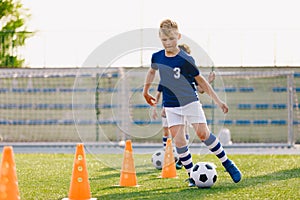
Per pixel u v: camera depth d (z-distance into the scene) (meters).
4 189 7.26
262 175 11.04
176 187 9.20
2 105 25.33
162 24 8.76
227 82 25.33
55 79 25.39
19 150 20.69
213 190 8.84
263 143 24.17
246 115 25.31
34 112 25.42
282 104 25.12
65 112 25.38
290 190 8.90
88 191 8.10
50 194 8.79
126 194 8.49
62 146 22.94
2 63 25.84
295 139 24.56
